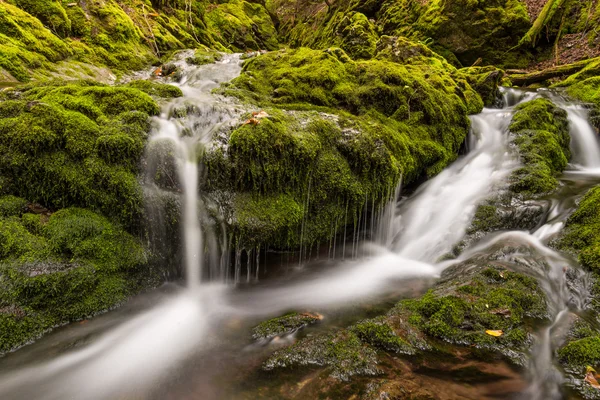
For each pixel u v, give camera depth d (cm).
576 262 366
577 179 550
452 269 402
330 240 430
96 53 879
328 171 408
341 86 547
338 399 234
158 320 323
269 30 2322
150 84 495
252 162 363
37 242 298
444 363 261
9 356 264
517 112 683
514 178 524
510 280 339
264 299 369
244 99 499
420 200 530
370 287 390
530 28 1175
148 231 351
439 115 573
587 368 247
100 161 336
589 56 1053
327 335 292
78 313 301
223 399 240
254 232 358
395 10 1455
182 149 372
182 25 1396
